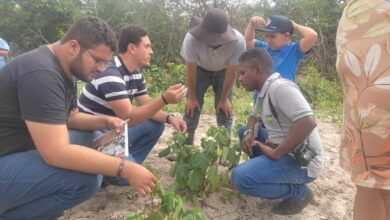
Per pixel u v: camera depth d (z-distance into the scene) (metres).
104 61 2.33
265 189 2.99
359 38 2.01
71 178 2.34
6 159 2.35
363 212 2.19
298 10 12.44
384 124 1.96
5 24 15.22
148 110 2.98
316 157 3.01
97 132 3.04
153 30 13.65
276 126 3.03
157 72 10.05
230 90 4.30
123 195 3.23
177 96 2.95
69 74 2.36
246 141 3.27
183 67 10.16
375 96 1.96
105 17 15.14
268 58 3.05
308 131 2.81
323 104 8.48
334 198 3.47
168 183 3.46
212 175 3.10
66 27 15.66
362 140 2.05
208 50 3.85
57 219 2.84
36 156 2.37
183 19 13.56
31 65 2.22
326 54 11.81
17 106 2.30
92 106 3.12
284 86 2.89
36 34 15.53
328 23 11.96
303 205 3.16
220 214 3.10
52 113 2.21
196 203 3.14
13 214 2.43
